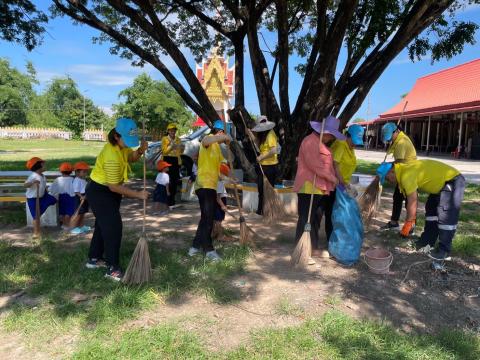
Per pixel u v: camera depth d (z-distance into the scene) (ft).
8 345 11.22
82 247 18.49
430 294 14.62
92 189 14.97
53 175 27.25
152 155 43.47
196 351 10.85
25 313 12.58
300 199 17.72
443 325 12.61
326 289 14.83
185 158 37.37
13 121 214.90
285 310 13.09
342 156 18.34
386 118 128.26
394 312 13.30
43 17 36.17
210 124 29.27
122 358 10.53
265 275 16.03
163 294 14.06
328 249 18.10
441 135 116.06
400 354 10.86
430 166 16.76
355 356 10.79
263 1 29.25
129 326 12.10
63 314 12.54
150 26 26.76
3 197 23.56
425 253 18.38
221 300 13.73
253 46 30.22
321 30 29.91
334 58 27.32
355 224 17.04
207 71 74.38
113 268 15.07
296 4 35.91
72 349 11.03
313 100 26.76
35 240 20.01
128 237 20.52
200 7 39.91
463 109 89.76
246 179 31.19
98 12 39.01
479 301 14.20
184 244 19.58
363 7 29.19
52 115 239.91
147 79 142.61
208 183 17.20
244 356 10.68
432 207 18.49
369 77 28.07
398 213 22.62
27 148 103.50
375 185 22.76
